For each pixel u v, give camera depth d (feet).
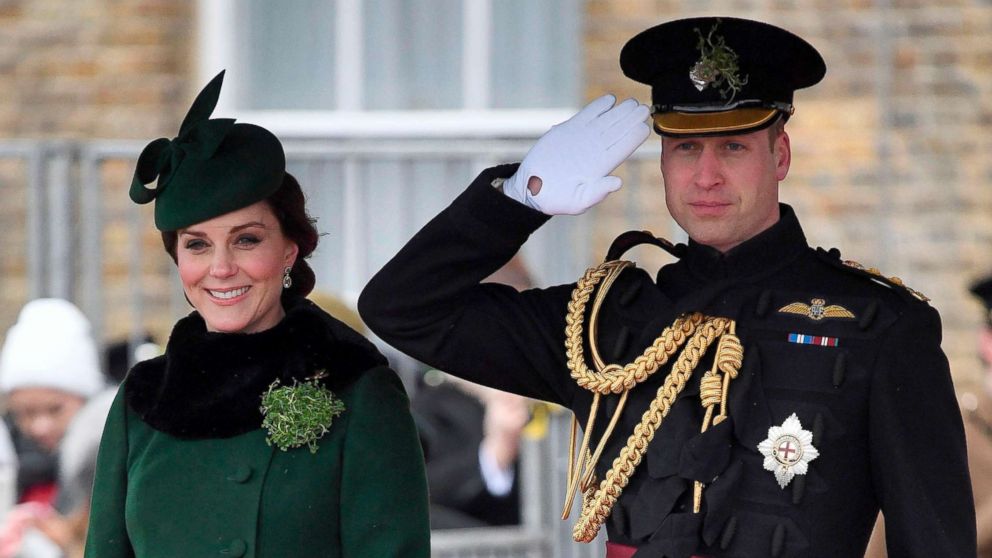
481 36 89.40
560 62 89.35
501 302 41.45
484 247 40.16
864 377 37.96
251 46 88.58
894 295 39.01
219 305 40.65
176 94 87.35
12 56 86.69
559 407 69.46
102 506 41.06
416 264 40.45
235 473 39.75
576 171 39.70
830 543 37.55
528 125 88.43
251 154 40.32
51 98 86.74
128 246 72.18
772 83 39.40
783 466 37.70
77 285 71.31
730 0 88.28
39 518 63.31
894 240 87.10
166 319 72.79
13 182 73.26
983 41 87.61
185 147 40.32
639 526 38.58
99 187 71.51
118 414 41.52
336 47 89.10
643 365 39.42
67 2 86.94
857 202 87.30
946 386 38.22
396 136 87.86
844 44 87.71
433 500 69.26
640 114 39.86
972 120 87.45
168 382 40.88
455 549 68.49
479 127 88.69
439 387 70.74
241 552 39.24
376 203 75.56
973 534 37.40
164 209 40.24
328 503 39.91
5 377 65.67
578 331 40.65
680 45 39.47
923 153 87.40
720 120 38.99
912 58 87.66
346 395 40.70
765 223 39.78
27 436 65.62
